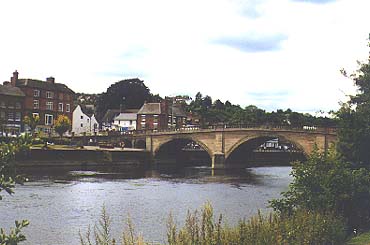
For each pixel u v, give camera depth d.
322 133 68.12
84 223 28.08
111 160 82.31
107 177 60.94
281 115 145.88
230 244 12.95
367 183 20.86
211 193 45.09
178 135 91.06
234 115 153.75
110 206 35.09
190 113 163.75
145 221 28.84
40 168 68.12
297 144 71.69
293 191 21.03
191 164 107.56
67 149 73.25
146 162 93.56
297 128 71.88
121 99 163.75
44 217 29.58
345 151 24.77
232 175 71.69
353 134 24.55
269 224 15.18
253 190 48.78
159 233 25.14
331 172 20.08
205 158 111.12
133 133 101.25
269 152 113.88
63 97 119.56
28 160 66.25
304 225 15.92
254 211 33.19
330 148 23.61
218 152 83.75
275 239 13.82
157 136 94.94
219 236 12.68
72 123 124.31
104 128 146.38
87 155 76.75
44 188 44.84
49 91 115.81
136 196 41.38
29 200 36.38
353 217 20.44
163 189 47.94
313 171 20.42
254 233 14.02
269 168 93.88
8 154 5.26
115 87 165.25
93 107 167.88
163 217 30.33
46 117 115.00
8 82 113.50
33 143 5.68
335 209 19.28
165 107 132.25
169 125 135.00
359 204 20.48
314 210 18.88
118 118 147.62
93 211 32.41
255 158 110.56
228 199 40.53
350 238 18.59
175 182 56.94
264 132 76.81
